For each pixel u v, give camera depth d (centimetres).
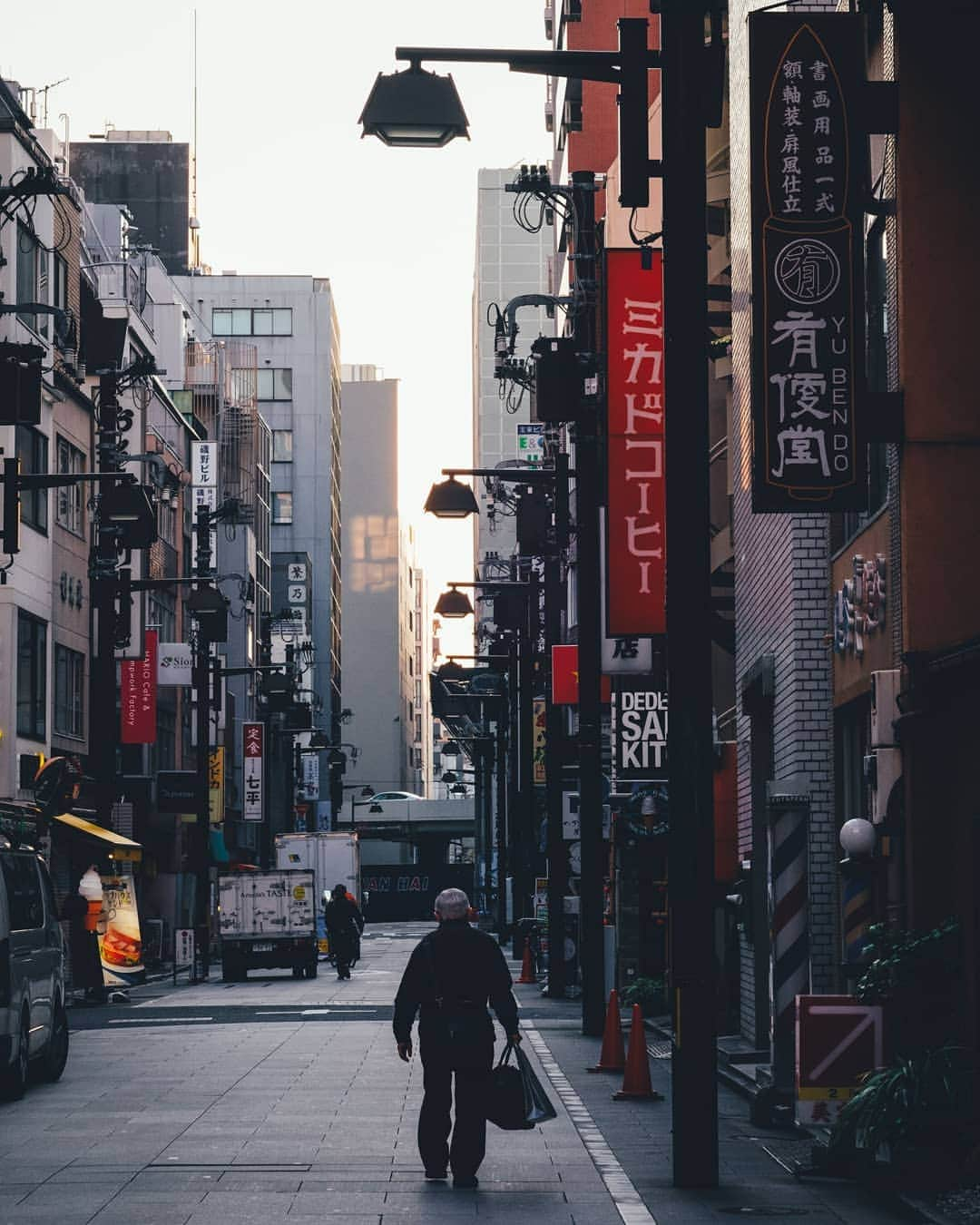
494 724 11006
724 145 3381
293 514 17100
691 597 1492
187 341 10931
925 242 1736
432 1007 1473
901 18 1755
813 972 2198
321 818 15750
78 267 5894
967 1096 1405
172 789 6228
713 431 3553
